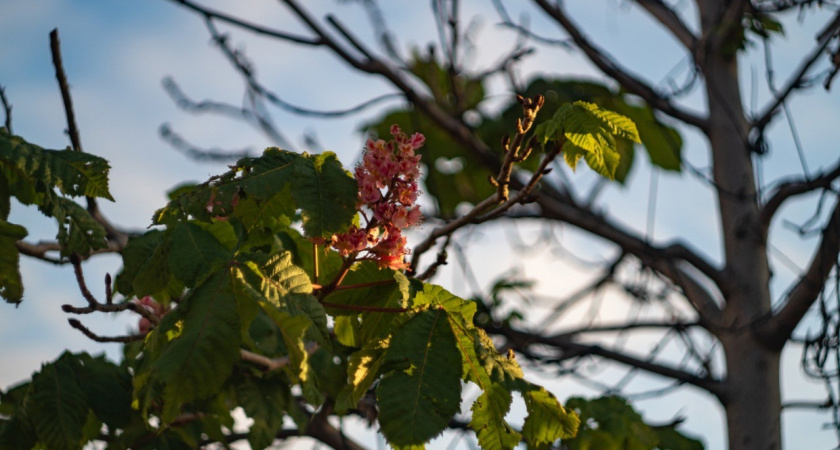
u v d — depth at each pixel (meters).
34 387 4.52
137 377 3.14
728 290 8.48
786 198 8.23
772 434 7.97
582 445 6.21
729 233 8.70
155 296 4.08
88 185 3.60
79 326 3.79
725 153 8.84
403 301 3.07
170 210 3.11
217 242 3.14
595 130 3.34
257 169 3.14
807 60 7.86
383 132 9.92
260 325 5.47
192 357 2.69
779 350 8.16
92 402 4.64
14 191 3.61
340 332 3.67
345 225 3.09
